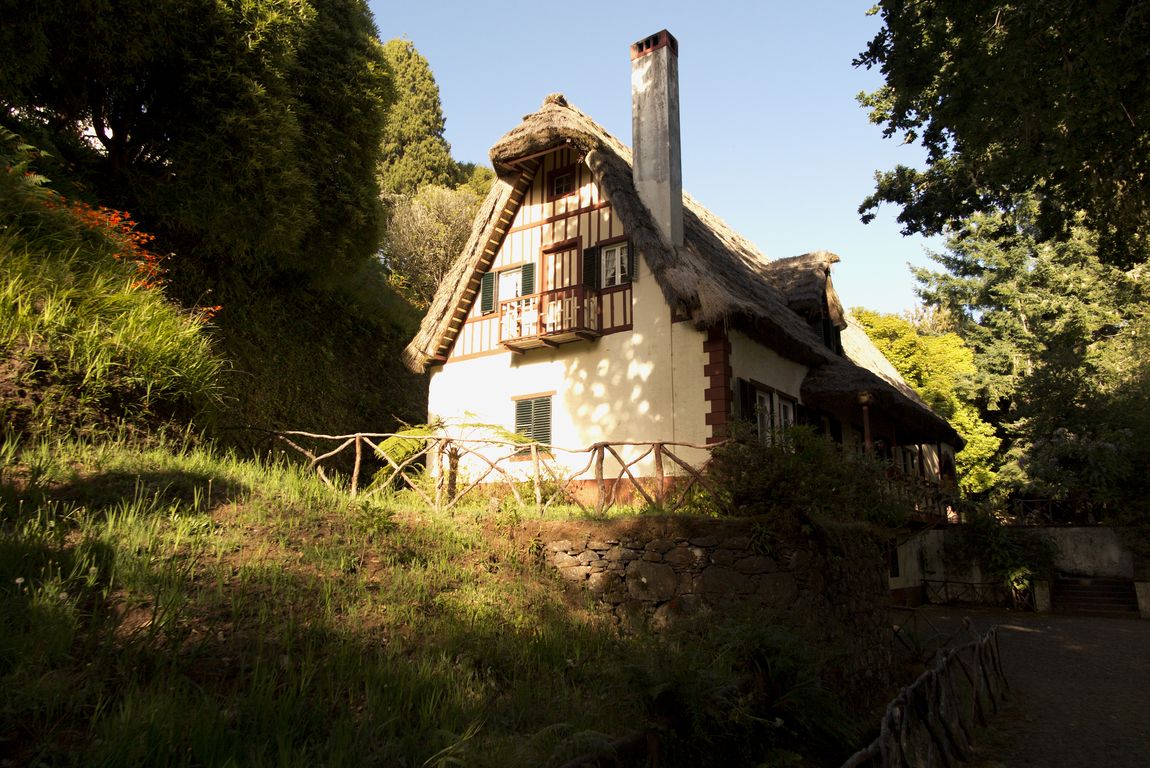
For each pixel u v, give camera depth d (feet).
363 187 51.19
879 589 33.19
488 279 52.65
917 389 103.40
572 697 17.46
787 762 17.83
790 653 20.35
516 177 51.24
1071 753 25.54
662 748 15.28
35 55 31.17
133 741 10.56
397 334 63.57
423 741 13.53
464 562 25.64
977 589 72.33
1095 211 39.47
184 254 43.04
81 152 41.22
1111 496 71.26
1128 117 30.27
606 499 35.88
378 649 16.78
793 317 54.90
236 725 12.04
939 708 24.00
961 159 44.65
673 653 18.88
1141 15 26.20
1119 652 45.65
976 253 113.29
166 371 26.81
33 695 10.94
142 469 21.97
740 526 26.32
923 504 56.59
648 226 44.09
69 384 23.40
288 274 51.80
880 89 56.90
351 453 49.14
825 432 53.72
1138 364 90.84
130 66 37.55
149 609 14.92
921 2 36.45
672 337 43.42
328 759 11.84
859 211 51.55
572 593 27.09
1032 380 84.48
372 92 51.16
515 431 48.78
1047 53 29.01
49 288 24.52
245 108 40.37
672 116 48.39
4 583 13.82
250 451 39.58
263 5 40.98
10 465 19.33
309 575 19.29
